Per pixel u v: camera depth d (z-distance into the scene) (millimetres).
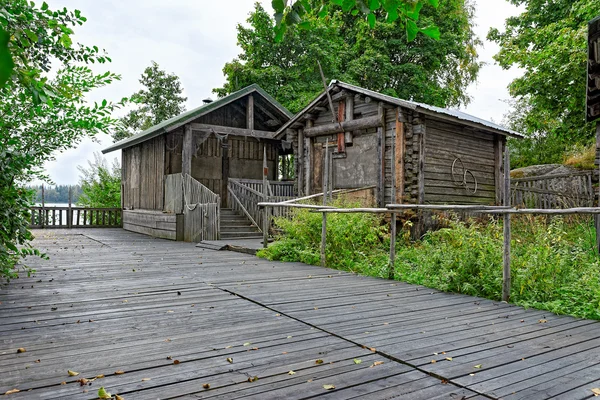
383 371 3543
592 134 18234
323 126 14977
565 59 16516
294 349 4023
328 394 3105
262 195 15789
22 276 7633
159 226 17172
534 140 26672
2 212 5777
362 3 2918
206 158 18938
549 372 3553
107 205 25344
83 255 10758
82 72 5934
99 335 4371
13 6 4086
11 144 5805
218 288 6863
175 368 3527
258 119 19953
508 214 6211
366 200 13367
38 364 3574
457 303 6012
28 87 3822
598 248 9305
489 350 4066
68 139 6223
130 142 18953
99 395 3002
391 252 8039
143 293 6406
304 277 7945
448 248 7785
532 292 6254
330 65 26375
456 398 3072
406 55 28188
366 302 5996
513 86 19016
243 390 3137
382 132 13305
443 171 13664
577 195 15633
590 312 5363
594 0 15641
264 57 27203
